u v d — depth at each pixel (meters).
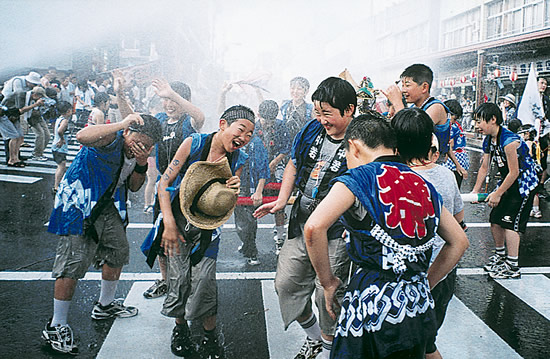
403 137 2.04
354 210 1.70
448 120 3.15
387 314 1.64
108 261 2.89
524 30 14.94
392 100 2.98
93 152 2.60
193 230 2.49
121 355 2.60
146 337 2.81
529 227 5.54
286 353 2.71
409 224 1.67
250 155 3.97
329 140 2.42
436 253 2.19
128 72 5.04
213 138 2.49
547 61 14.08
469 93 16.62
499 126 3.77
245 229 4.08
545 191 7.40
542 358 2.72
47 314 3.04
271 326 3.01
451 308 3.34
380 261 1.68
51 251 4.27
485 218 5.96
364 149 1.85
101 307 2.99
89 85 7.16
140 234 4.93
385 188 1.68
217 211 2.42
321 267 1.73
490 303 3.45
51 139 12.23
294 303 2.48
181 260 2.50
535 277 3.96
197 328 2.95
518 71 15.21
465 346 2.83
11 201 6.10
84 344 2.71
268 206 2.60
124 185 2.86
